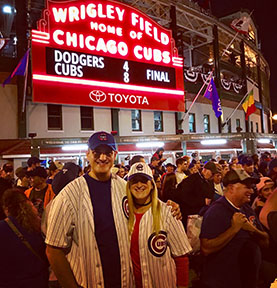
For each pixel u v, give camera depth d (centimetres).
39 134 1670
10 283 277
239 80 2941
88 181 264
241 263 316
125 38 1920
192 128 2353
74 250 252
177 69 2172
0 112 1588
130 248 267
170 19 2252
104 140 261
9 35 1800
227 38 2905
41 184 505
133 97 1931
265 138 2341
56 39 1656
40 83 1599
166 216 272
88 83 1756
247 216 348
